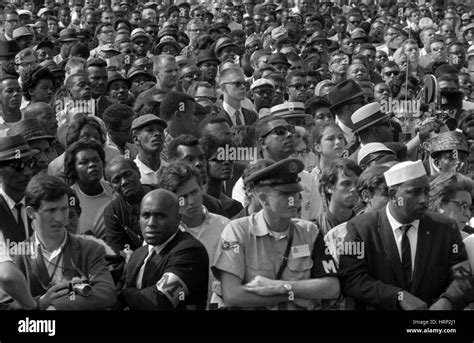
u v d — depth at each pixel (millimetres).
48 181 6395
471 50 17328
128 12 20953
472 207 7898
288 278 6570
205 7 21969
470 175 9336
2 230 7289
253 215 6660
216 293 6711
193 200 7141
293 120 10492
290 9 22312
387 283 6750
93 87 12273
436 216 6887
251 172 7051
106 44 15945
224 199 8438
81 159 8000
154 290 6414
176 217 6551
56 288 6332
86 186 8047
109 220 7602
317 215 8227
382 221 6820
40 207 6375
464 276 6746
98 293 6371
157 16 20969
